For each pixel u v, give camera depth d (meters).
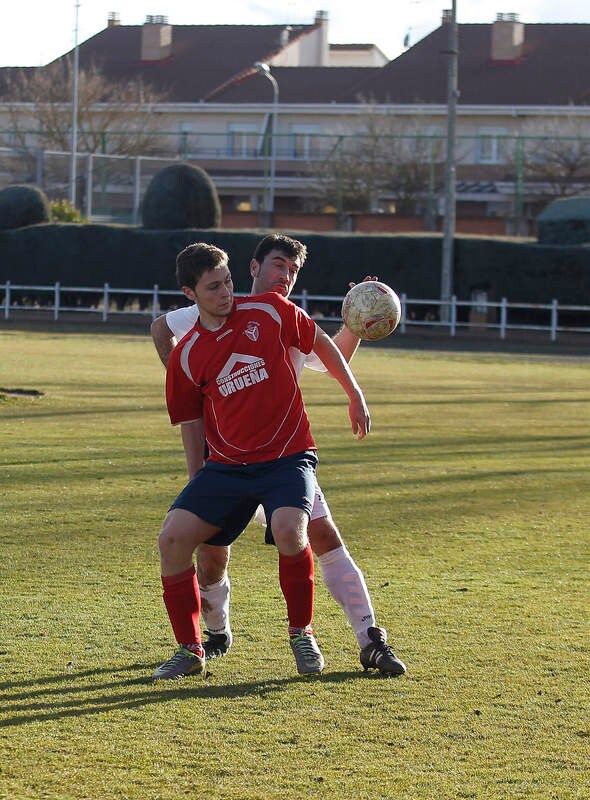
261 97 196.12
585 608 19.25
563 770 12.45
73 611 18.58
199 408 16.00
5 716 13.78
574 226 108.56
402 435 42.38
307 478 15.47
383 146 163.50
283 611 18.91
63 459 34.62
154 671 15.59
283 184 184.62
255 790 11.80
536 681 15.38
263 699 14.59
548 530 26.27
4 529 24.88
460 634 17.59
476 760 12.69
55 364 67.00
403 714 14.09
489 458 37.53
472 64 193.75
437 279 110.44
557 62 191.88
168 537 15.32
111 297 119.75
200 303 15.16
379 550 23.77
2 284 122.38
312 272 114.00
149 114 186.38
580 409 53.03
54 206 133.88
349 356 17.80
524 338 101.19
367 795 11.71
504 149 171.75
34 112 187.12
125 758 12.58
